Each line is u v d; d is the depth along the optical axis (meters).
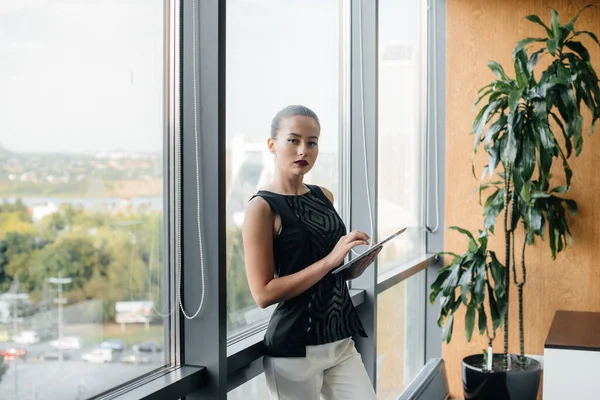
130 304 1.87
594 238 4.40
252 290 2.12
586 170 4.39
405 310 4.46
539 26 4.48
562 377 3.41
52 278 1.59
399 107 4.29
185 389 1.94
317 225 2.21
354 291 3.37
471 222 4.66
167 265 2.03
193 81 2.03
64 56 1.62
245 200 2.48
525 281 4.37
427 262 4.62
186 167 2.05
